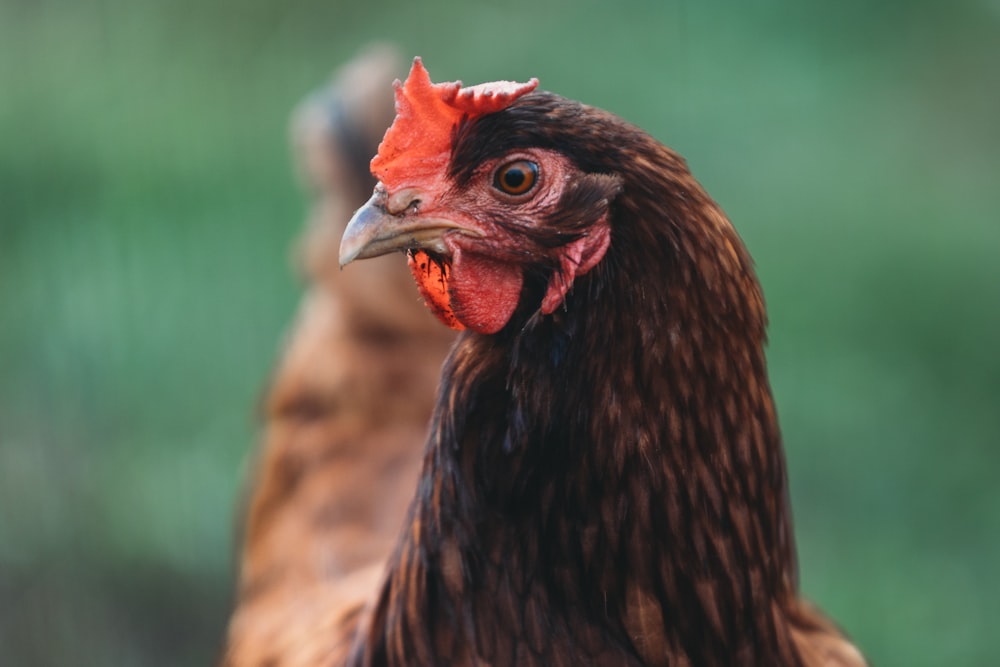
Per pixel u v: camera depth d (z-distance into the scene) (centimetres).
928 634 991
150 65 1352
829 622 534
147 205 1200
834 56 1525
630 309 381
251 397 1093
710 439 389
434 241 398
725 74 1449
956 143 1485
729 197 1339
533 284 399
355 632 467
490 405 400
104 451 1072
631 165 381
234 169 1238
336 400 709
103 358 1108
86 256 1157
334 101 753
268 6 1420
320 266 738
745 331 393
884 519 1098
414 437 693
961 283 1291
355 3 1456
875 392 1195
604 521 392
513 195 391
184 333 1123
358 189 727
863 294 1270
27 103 1300
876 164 1420
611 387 384
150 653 1001
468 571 402
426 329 711
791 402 1188
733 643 412
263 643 574
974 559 1042
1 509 1038
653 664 405
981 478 1113
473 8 1482
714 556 399
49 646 991
